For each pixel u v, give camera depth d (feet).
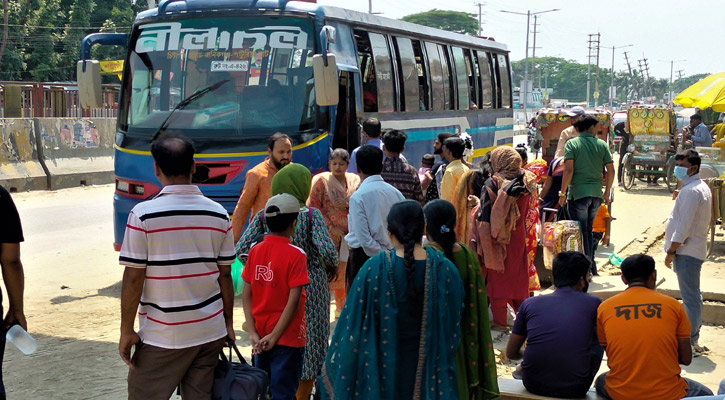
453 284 13.03
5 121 57.93
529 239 25.16
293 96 30.78
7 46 141.69
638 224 49.29
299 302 15.72
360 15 36.78
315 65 28.45
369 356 12.64
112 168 68.39
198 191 13.44
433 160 32.78
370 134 27.96
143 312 13.21
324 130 31.17
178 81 31.27
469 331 13.79
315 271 17.39
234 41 31.37
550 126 53.93
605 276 31.71
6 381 20.30
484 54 57.62
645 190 69.87
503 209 23.54
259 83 30.96
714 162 42.93
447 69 49.26
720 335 26.37
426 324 12.74
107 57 161.58
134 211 12.96
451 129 49.06
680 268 23.75
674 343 16.17
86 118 66.39
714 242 43.06
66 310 27.40
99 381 20.35
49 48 148.56
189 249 13.04
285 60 31.09
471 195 24.97
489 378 13.85
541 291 29.91
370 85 37.86
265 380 14.02
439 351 12.81
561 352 16.35
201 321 13.15
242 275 16.20
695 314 23.86
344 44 34.22
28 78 153.17
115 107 86.22
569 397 16.48
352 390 12.75
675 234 23.40
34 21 148.05
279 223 15.55
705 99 45.98
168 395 13.14
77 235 42.60
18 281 14.17
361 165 20.17
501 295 24.43
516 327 17.06
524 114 219.00
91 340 23.98
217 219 13.35
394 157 24.25
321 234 17.26
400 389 12.77
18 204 53.47
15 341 14.06
